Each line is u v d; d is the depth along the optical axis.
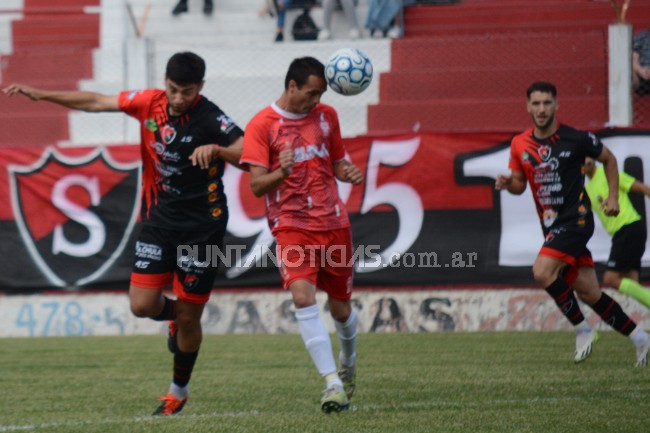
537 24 46.91
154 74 44.75
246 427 16.75
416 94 47.28
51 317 38.41
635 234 31.66
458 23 50.41
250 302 37.72
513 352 29.48
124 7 53.47
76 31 53.72
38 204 38.50
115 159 38.16
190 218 19.12
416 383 22.91
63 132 47.69
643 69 43.06
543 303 36.50
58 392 23.17
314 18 52.62
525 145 25.69
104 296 38.22
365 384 22.88
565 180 25.20
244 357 29.72
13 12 52.38
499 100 45.47
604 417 17.28
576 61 46.44
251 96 48.38
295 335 36.53
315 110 19.36
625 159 36.00
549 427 16.30
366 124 46.59
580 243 25.14
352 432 16.00
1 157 38.62
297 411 19.11
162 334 38.12
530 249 36.47
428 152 37.00
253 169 18.75
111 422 18.00
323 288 19.88
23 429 17.41
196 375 25.61
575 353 27.03
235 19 53.56
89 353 31.69
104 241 38.22
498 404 19.14
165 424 17.41
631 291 30.53
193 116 18.77
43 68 50.34
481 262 36.72
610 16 48.50
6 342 35.62
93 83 49.31
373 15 49.28
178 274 19.30
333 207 19.23
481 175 36.72
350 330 19.95
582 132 25.19
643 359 25.27
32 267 38.53
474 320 36.72
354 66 20.25
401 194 37.12
